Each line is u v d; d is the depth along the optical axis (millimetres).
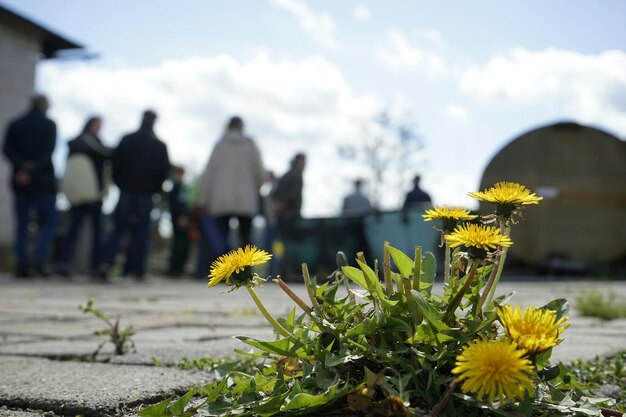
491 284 1370
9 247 15328
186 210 12555
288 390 1370
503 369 1050
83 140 9805
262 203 12250
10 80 16141
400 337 1353
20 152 9102
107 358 2451
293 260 10641
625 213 13406
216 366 2064
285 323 1465
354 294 1466
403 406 1181
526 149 13695
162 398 1799
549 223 13516
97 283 9055
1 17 15523
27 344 2916
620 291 7527
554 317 1175
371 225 9883
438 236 9195
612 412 1322
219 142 9703
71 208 9805
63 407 1702
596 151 13484
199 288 8312
